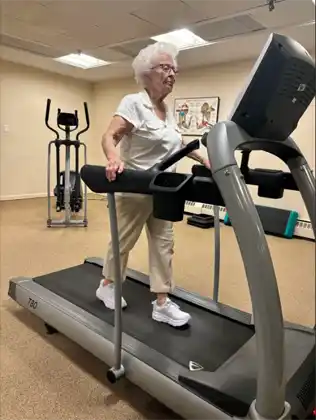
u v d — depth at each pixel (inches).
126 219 68.9
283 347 37.5
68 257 126.8
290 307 92.4
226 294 100.4
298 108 42.7
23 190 244.5
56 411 54.5
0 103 223.6
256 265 36.3
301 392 45.4
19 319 82.9
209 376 49.3
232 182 37.9
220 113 205.5
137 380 55.0
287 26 140.4
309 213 50.1
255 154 192.7
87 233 161.0
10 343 72.7
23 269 113.3
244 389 45.7
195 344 62.6
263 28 143.3
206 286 105.5
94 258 107.0
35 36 163.3
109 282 74.9
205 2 120.4
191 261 128.3
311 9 123.8
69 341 74.3
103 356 60.9
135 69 64.1
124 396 58.4
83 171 53.1
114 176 49.6
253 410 40.5
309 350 56.2
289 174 53.6
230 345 62.6
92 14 134.0
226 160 38.5
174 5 123.7
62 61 214.8
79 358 68.6
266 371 37.9
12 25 147.9
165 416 54.2
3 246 136.6
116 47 178.4
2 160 230.2
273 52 36.6
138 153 65.9
